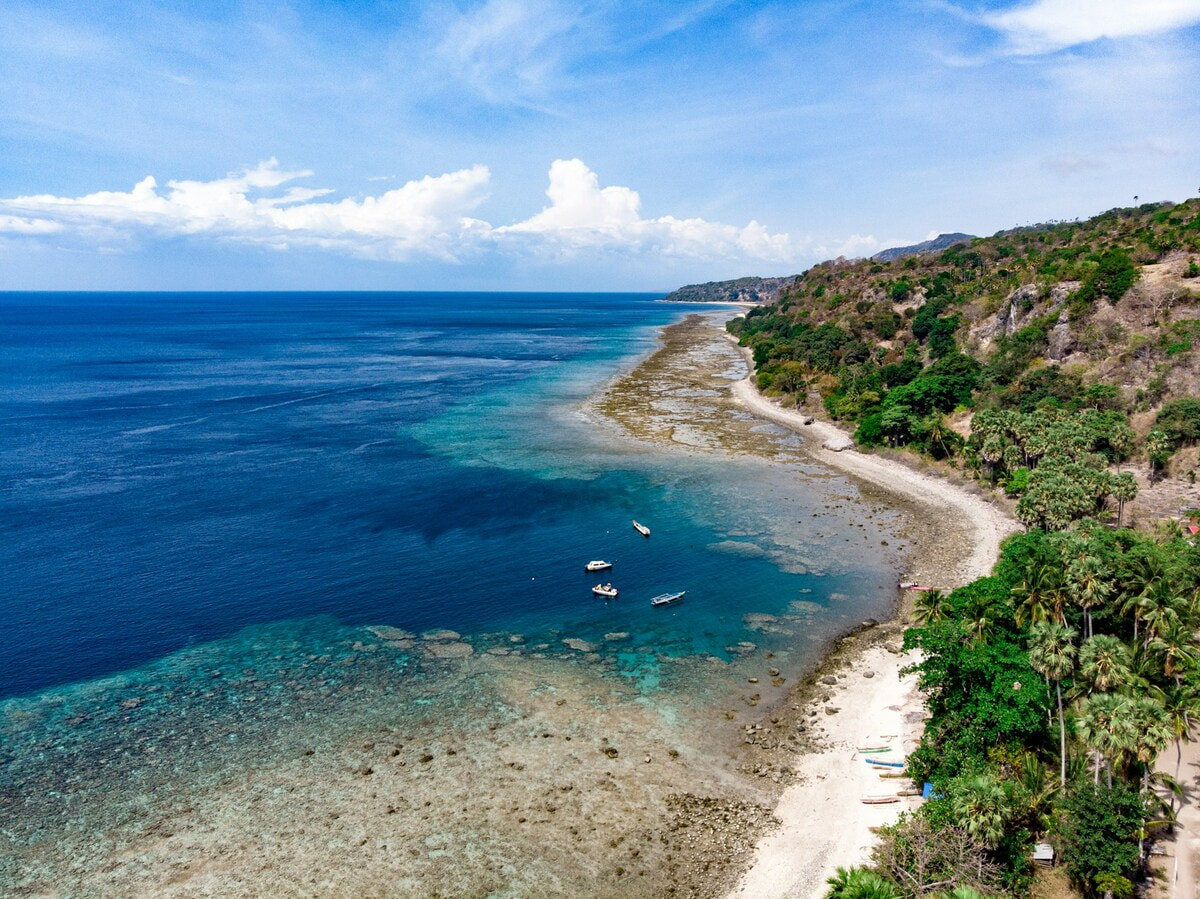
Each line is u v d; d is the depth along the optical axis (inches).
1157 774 1861.5
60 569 3390.7
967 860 1637.6
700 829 1898.4
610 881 1742.1
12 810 1952.5
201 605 3083.2
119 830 1889.8
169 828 1895.9
